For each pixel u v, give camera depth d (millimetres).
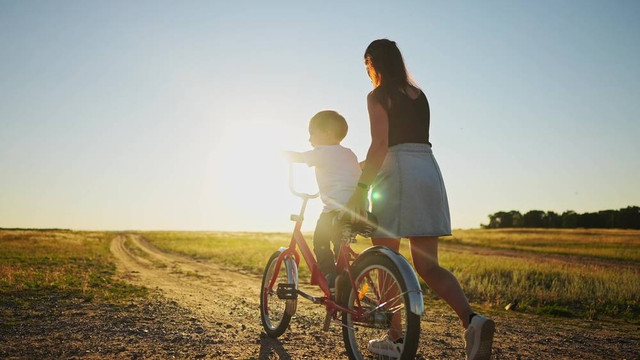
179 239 56125
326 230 3643
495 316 7449
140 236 69625
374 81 3277
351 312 3246
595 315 8219
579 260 26500
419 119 3094
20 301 6617
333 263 3691
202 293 8867
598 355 4309
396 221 2996
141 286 9688
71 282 9367
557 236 59469
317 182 3795
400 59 3168
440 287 2963
